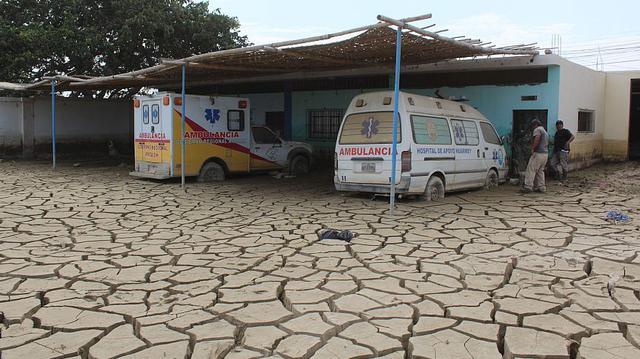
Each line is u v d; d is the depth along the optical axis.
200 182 12.72
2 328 4.08
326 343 3.82
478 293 4.81
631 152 20.16
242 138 13.43
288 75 15.95
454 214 8.48
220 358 3.60
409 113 9.12
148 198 10.32
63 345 3.78
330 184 12.47
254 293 4.86
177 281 5.20
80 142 20.58
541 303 4.55
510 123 13.28
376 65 12.37
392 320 4.21
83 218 8.32
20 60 16.14
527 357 3.57
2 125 18.47
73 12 17.42
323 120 16.34
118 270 5.55
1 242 6.73
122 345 3.78
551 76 12.67
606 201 9.78
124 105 21.98
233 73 13.88
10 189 11.39
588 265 5.69
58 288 4.98
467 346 3.75
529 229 7.38
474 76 13.60
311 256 6.09
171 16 18.25
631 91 18.59
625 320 4.16
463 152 10.37
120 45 17.52
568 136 12.42
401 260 5.89
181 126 12.13
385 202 9.70
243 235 7.15
